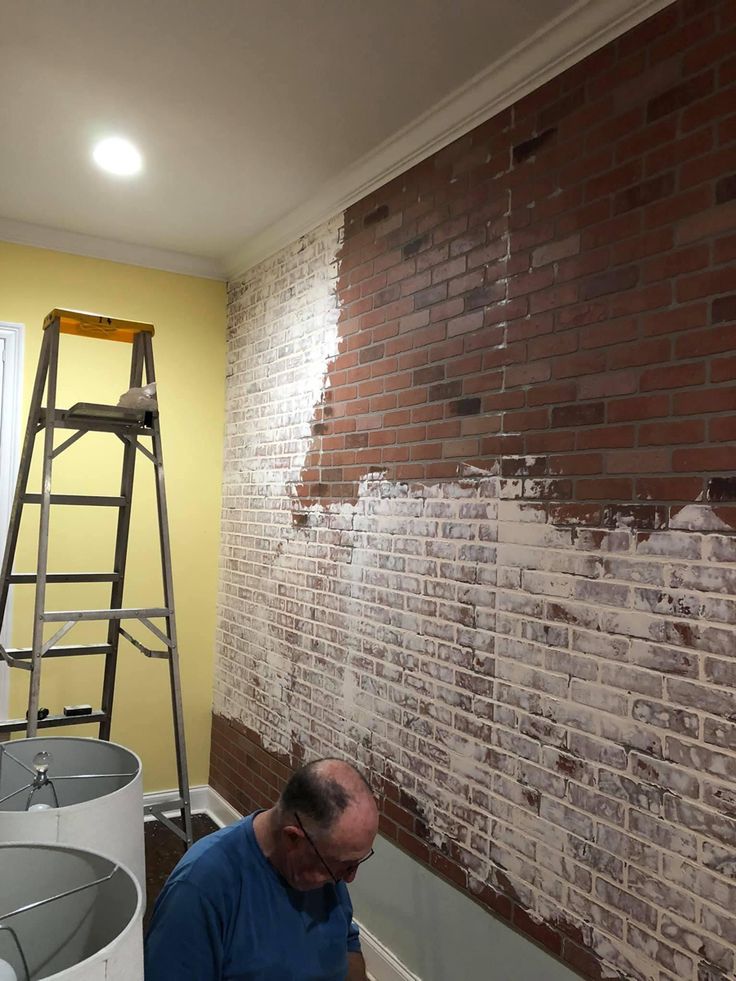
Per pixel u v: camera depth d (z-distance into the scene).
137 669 3.64
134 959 0.94
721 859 1.46
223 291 3.88
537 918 1.86
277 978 1.35
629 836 1.65
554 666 1.86
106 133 2.53
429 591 2.33
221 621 3.80
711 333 1.54
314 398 3.05
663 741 1.59
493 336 2.12
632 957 1.62
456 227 2.29
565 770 1.82
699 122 1.59
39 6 1.88
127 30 1.98
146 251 3.65
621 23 1.76
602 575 1.75
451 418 2.27
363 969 1.57
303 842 1.34
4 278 3.35
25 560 3.37
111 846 1.55
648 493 1.65
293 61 2.09
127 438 2.73
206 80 2.20
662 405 1.63
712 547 1.51
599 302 1.80
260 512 3.46
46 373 2.76
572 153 1.89
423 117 2.35
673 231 1.63
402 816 2.39
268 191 2.95
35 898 1.15
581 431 1.83
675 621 1.58
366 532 2.66
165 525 2.74
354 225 2.82
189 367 3.78
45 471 2.54
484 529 2.12
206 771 3.83
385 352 2.61
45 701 3.41
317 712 2.90
